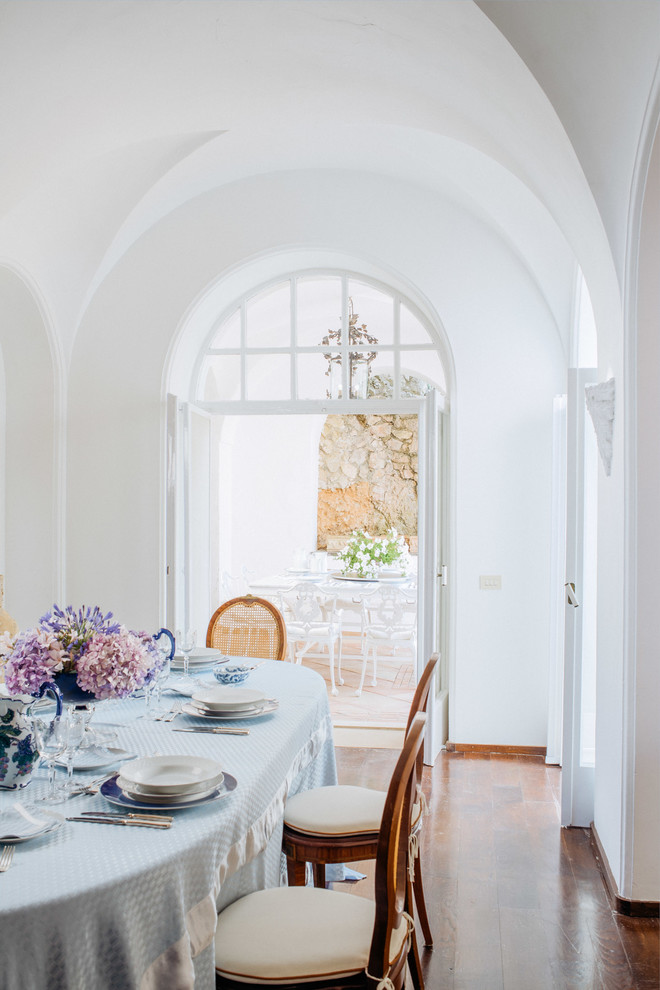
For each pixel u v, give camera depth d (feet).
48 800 6.13
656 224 9.57
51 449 17.63
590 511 13.26
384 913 5.81
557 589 16.65
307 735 8.95
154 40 10.98
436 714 16.74
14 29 10.32
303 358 28.19
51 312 17.17
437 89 11.54
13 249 15.65
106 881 4.77
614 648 10.89
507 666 17.33
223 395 22.93
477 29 9.36
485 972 8.63
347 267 18.37
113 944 4.78
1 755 6.34
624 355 10.11
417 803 8.91
